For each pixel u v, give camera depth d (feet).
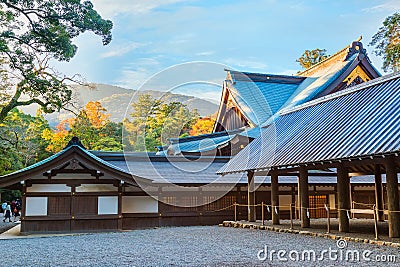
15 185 52.80
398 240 30.53
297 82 98.02
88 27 69.00
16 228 61.11
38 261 26.11
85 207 52.49
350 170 52.29
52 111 73.61
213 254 27.71
